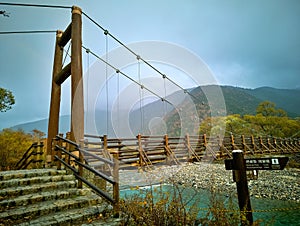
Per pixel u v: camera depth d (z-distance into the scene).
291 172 9.86
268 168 2.69
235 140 13.18
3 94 10.20
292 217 4.86
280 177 8.85
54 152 5.05
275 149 14.58
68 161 4.28
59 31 6.70
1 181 3.20
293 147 16.86
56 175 3.87
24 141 14.62
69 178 3.83
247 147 12.78
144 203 2.63
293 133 23.89
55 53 6.59
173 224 2.33
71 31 5.75
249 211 2.43
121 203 2.83
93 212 2.69
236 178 2.73
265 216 5.00
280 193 6.78
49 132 6.04
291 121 24.69
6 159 13.34
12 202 2.72
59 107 6.30
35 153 5.89
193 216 2.46
